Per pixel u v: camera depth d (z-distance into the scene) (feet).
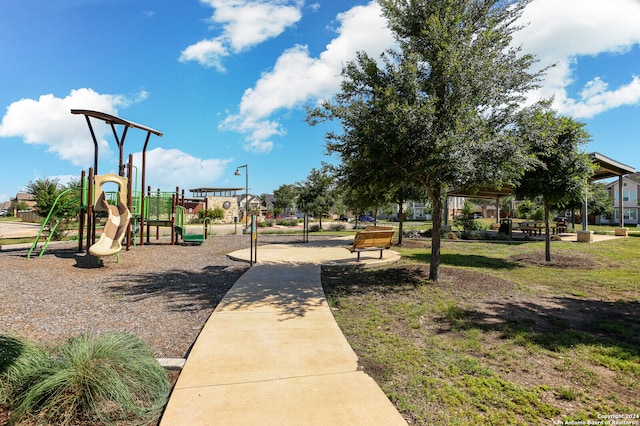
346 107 21.81
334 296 20.02
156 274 26.71
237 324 14.87
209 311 17.37
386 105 19.79
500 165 20.43
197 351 12.02
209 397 9.10
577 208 69.72
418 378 10.44
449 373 10.85
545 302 19.76
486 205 193.88
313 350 12.23
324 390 9.53
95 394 8.39
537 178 33.60
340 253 37.47
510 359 12.09
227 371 10.57
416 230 77.82
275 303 18.15
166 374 10.29
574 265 33.78
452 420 8.45
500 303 19.11
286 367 10.89
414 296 20.02
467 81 19.56
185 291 21.40
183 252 40.09
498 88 20.79
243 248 44.39
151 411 8.67
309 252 38.40
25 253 35.22
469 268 31.30
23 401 8.10
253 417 8.24
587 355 12.49
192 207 163.22
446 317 16.47
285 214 202.28
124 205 33.71
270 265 29.48
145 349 10.78
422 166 20.08
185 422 8.03
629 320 16.70
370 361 11.50
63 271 26.63
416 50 22.44
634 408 9.09
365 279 24.48
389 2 22.56
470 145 19.08
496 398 9.44
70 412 8.11
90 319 15.92
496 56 21.27
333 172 26.18
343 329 14.78
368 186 25.99
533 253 41.04
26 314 16.35
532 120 21.65
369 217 198.80
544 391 9.95
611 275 28.71
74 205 38.78
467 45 20.47
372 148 20.76
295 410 8.55
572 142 32.32
